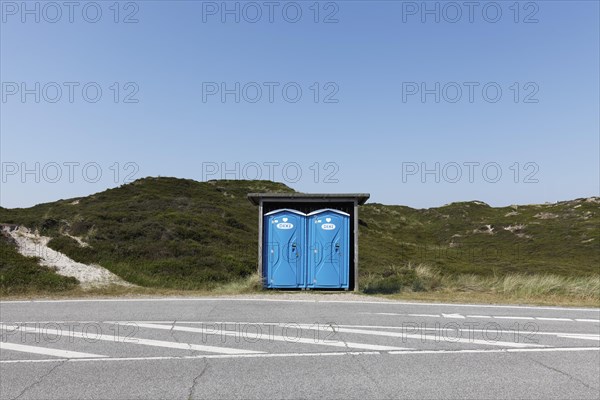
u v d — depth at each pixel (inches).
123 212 1369.3
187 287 663.8
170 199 1715.1
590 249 1878.7
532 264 1489.9
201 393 211.5
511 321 384.2
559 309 451.2
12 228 842.2
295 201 599.2
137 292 555.2
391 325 362.9
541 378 233.9
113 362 259.0
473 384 224.5
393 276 685.9
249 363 257.1
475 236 2351.1
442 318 394.9
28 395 209.0
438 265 1342.3
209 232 1248.2
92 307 440.1
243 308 437.4
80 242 881.5
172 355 273.1
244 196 2129.7
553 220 2496.3
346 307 449.1
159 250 939.3
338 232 591.5
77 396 207.8
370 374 238.8
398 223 2583.7
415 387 220.1
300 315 402.9
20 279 593.9
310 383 225.0
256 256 1120.8
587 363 260.7
